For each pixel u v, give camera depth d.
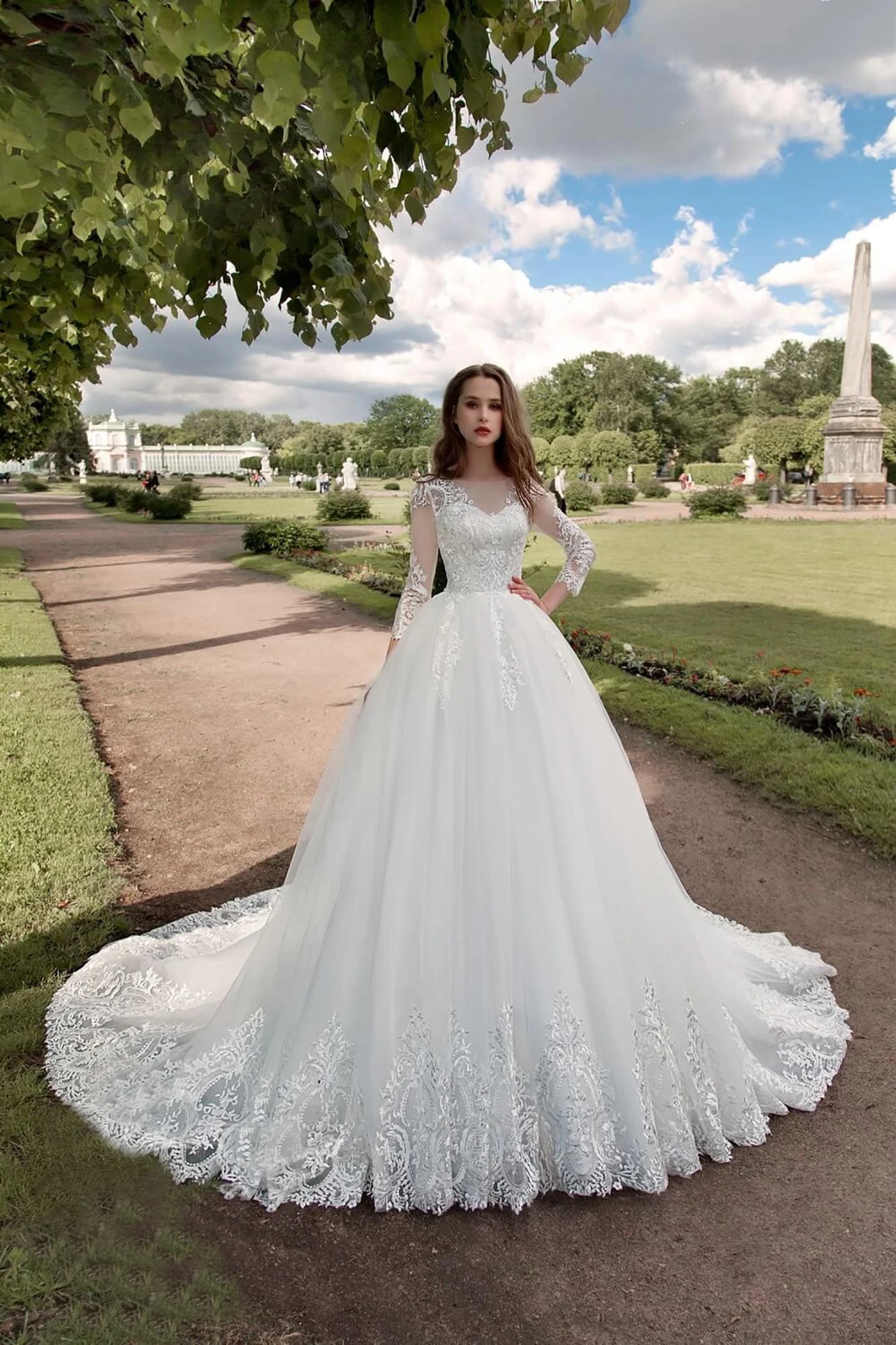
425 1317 1.72
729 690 6.91
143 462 89.62
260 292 2.92
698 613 11.09
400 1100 2.02
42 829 4.24
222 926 3.30
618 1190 2.09
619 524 25.53
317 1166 2.04
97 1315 1.65
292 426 136.50
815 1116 2.41
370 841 2.27
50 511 35.59
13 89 1.62
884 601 11.80
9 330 4.37
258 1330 1.66
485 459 2.65
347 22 1.72
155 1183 2.05
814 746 5.48
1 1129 2.20
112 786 5.12
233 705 7.02
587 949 2.14
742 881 3.96
